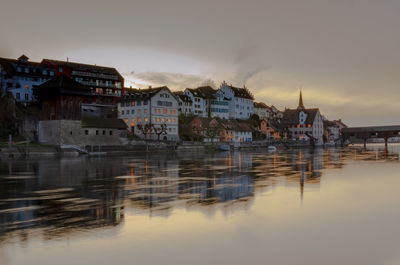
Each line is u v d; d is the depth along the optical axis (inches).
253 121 6697.8
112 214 778.2
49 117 3307.1
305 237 617.0
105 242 578.2
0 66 3740.2
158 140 4020.7
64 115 3240.7
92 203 909.2
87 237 603.8
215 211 810.2
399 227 684.7
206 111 6146.7
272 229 663.8
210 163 2321.6
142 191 1110.4
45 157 2753.4
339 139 7372.1
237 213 791.7
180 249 549.3
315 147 6299.2
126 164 2190.0
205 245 569.3
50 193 1071.6
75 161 2402.8
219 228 666.2
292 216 767.7
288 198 986.7
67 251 534.9
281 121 7544.3
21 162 2272.4
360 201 950.4
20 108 3582.7
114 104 4788.4
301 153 3905.0
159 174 1614.2
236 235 624.4
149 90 4815.5
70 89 3265.3
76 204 895.1
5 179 1409.9
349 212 812.0
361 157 3061.0
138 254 526.6
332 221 729.0
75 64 4586.6
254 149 5098.4
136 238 601.0
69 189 1152.8
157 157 3004.4
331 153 3900.1
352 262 507.8
